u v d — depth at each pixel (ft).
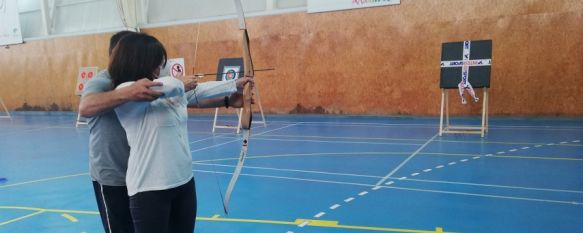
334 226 9.59
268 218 10.27
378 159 16.10
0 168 17.29
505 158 15.42
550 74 24.16
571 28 23.43
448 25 26.12
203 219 10.33
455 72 20.97
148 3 36.70
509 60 24.95
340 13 28.99
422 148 17.81
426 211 10.34
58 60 40.68
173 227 5.77
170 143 5.45
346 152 17.62
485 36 25.35
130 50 5.35
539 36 24.14
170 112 5.53
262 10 32.27
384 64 28.09
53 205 12.00
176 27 34.88
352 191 12.17
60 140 24.36
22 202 12.37
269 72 31.78
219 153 18.39
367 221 9.82
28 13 42.91
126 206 6.50
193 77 5.96
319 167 15.16
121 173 6.38
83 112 4.90
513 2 24.50
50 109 41.86
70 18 40.98
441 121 20.80
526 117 24.95
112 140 6.32
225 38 33.06
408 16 27.09
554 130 20.84
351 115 29.53
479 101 25.82
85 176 15.28
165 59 5.76
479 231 9.02
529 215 9.83
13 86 43.60
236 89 6.31
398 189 12.19
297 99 31.14
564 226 9.12
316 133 23.11
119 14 37.58
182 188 5.63
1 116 39.68
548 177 12.82
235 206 11.23
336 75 29.66
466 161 15.19
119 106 5.08
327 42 29.63
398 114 28.12
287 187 12.82
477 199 11.07
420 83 27.22
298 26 30.42
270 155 17.57
